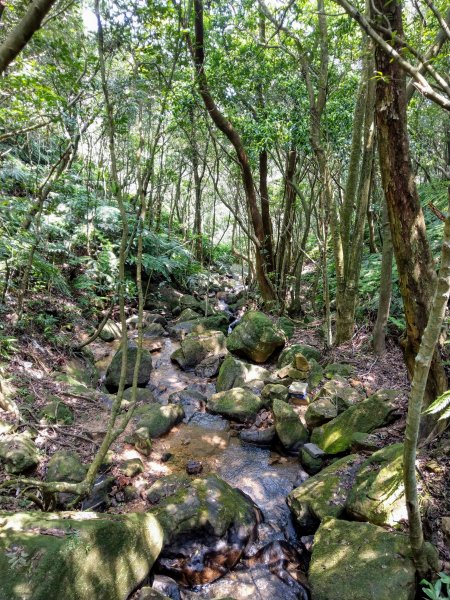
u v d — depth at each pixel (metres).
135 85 2.80
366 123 4.76
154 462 3.75
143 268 9.02
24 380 4.15
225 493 3.15
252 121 6.88
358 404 3.93
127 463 3.46
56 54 3.98
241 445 4.21
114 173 2.63
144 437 3.85
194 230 12.10
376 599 2.19
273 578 2.71
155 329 7.38
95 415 4.15
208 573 2.69
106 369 5.66
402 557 2.35
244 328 6.09
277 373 5.34
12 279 5.43
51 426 3.61
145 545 2.49
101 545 2.21
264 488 3.58
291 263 9.38
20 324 4.77
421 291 2.91
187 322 7.67
